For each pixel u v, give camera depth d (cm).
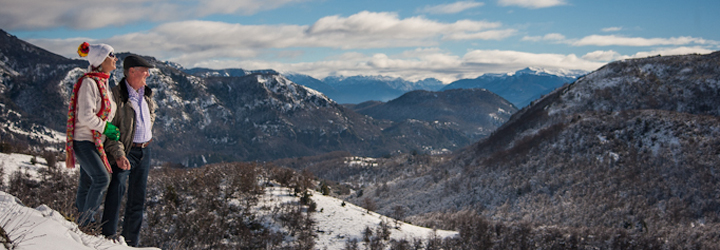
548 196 14312
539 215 13275
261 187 8362
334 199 9675
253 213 6962
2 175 4906
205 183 7194
